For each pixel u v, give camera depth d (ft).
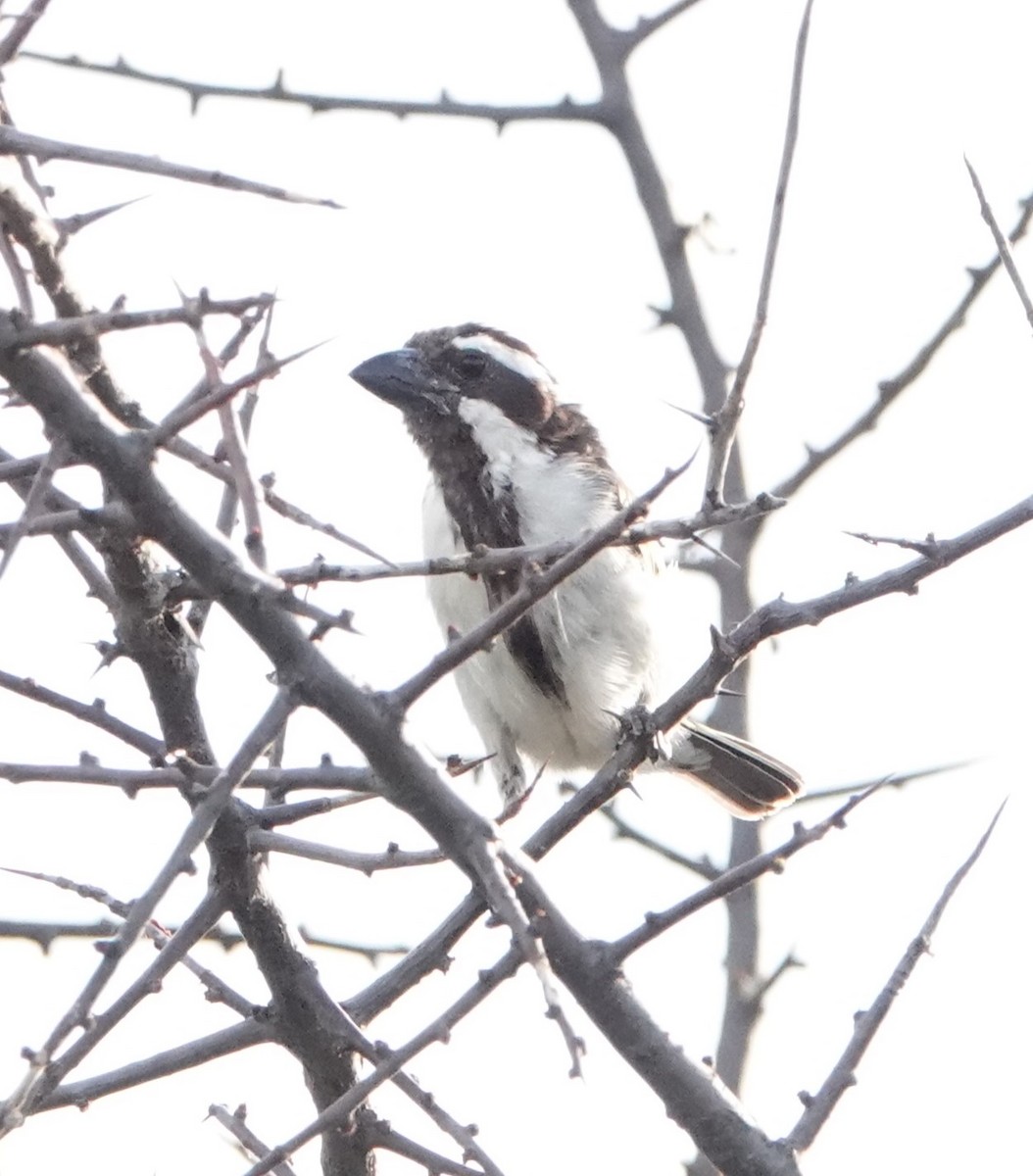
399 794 20.43
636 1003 25.53
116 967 17.93
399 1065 20.80
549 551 21.09
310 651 19.85
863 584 25.91
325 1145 25.72
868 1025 25.49
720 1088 25.75
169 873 18.20
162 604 24.07
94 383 21.85
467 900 25.90
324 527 20.17
